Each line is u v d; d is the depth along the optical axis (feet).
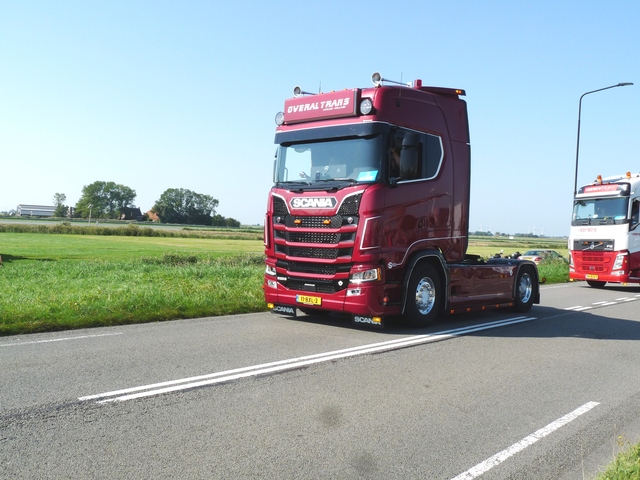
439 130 31.32
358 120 28.32
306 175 30.07
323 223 28.60
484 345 26.96
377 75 28.78
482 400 17.76
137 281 50.75
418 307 30.83
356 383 19.10
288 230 30.09
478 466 12.66
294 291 30.09
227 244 213.25
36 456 12.22
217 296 38.86
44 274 61.87
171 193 586.86
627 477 11.50
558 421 15.99
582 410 17.11
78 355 21.93
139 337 26.11
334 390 18.15
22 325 27.40
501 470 12.51
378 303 27.91
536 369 22.33
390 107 28.58
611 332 32.40
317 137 29.73
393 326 31.63
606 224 64.23
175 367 20.42
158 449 12.86
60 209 650.02
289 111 31.45
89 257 116.57
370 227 27.40
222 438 13.69
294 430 14.40
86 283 49.37
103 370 19.66
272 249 31.09
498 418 16.07
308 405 16.51
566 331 32.22
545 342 28.45
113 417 14.88
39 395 16.51
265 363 21.43
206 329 28.84
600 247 64.64
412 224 29.43
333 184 28.58
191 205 595.88
